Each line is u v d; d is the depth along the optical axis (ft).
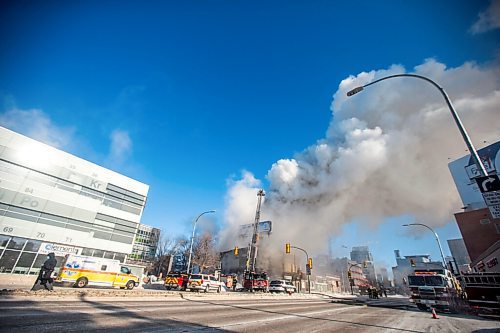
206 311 34.65
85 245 98.99
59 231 93.40
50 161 95.55
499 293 47.19
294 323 28.89
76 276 63.21
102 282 67.56
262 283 114.52
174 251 211.00
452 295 56.08
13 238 83.46
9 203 84.28
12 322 18.81
